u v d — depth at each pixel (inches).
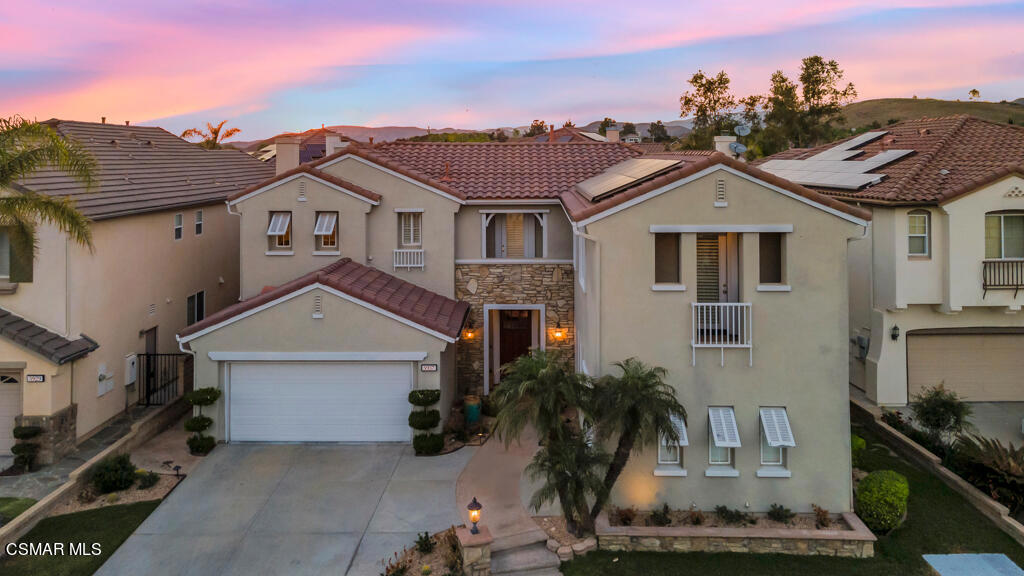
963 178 800.9
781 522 566.3
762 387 574.2
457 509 584.4
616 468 531.8
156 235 871.1
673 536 538.9
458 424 752.3
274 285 844.6
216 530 549.0
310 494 608.4
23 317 675.4
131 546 525.0
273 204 840.3
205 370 708.0
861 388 896.9
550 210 849.5
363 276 779.4
